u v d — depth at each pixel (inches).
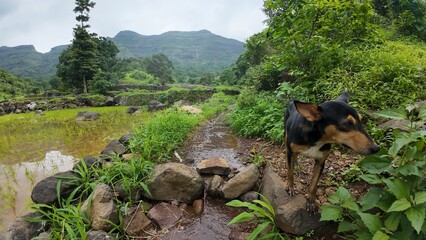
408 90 200.5
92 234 133.2
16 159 335.3
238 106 335.0
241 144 245.3
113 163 186.4
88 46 1541.6
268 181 158.7
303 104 107.2
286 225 121.9
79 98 1238.3
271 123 238.7
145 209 160.4
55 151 362.9
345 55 251.8
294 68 262.7
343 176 153.7
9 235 142.2
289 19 249.8
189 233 143.2
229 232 141.1
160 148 222.2
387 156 106.1
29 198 220.2
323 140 114.7
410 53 265.6
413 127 108.3
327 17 270.4
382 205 97.9
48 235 138.3
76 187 171.8
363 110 189.9
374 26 289.4
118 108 1052.5
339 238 116.8
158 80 2214.6
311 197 128.0
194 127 319.3
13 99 1316.4
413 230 89.8
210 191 170.6
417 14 416.2
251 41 845.8
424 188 97.7
